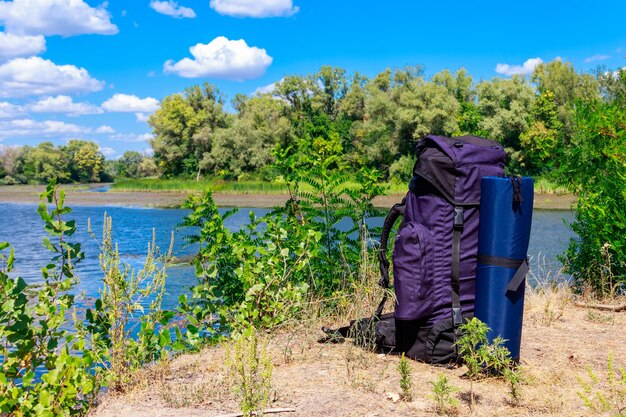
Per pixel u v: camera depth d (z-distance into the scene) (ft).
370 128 247.50
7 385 11.57
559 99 227.40
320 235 18.24
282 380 13.16
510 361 13.20
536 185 141.90
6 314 12.31
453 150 14.24
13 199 246.47
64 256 14.67
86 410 12.46
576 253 26.11
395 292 14.58
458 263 14.12
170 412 11.58
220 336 17.24
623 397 11.69
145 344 14.90
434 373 13.66
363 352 15.37
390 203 138.31
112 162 639.76
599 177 25.41
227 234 19.52
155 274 15.67
